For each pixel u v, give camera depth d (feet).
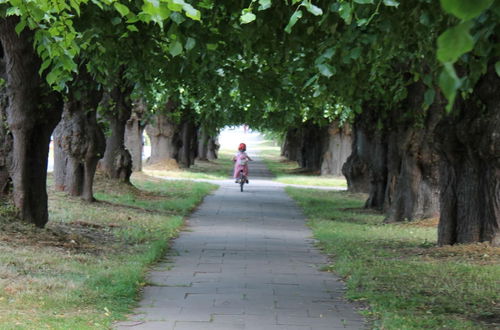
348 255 43.60
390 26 23.67
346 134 153.28
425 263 39.96
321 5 27.53
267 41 32.04
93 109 68.95
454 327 24.99
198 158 224.94
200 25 28.66
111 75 45.47
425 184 66.90
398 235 56.29
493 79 41.55
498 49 19.44
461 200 46.91
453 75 5.82
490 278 34.94
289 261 42.63
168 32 26.04
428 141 64.44
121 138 86.02
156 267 38.68
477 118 43.73
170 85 52.13
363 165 105.50
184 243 49.80
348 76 30.17
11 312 24.39
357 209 81.76
